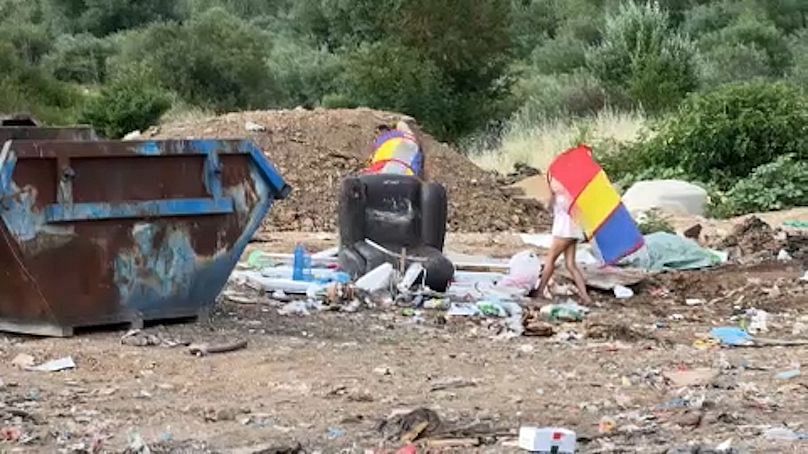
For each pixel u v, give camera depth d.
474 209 26.53
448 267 16.38
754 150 31.27
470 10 44.19
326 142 27.78
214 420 9.93
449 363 12.19
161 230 13.40
